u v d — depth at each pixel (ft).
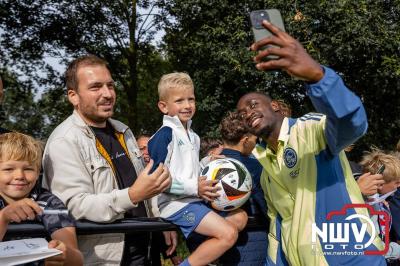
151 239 10.48
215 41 38.04
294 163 7.77
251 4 36.55
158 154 8.50
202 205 8.39
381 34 34.83
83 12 50.49
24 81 53.62
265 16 6.50
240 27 36.86
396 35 34.83
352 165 12.52
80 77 8.53
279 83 35.32
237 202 8.44
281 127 8.05
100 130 8.84
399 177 11.51
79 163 7.97
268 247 8.79
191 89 9.97
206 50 39.27
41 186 7.72
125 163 8.95
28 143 7.13
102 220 7.62
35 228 7.06
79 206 7.64
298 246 7.66
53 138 8.20
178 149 8.73
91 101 8.47
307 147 7.67
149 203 9.71
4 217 6.36
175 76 10.02
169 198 8.56
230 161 8.64
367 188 8.73
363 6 34.32
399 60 35.19
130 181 8.87
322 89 6.09
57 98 54.19
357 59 36.14
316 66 6.05
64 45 51.67
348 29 33.53
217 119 39.58
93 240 8.09
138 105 55.57
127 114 54.75
